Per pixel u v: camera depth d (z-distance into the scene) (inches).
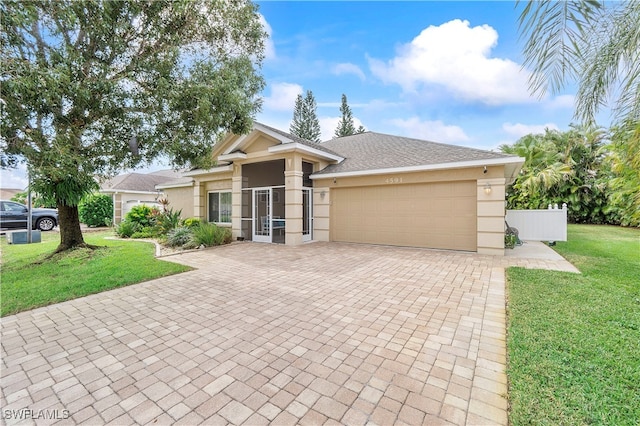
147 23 262.8
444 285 224.8
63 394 102.5
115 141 275.3
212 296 205.8
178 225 534.6
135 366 119.4
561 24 101.3
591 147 733.9
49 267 284.0
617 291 199.2
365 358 122.6
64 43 217.8
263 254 364.5
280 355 126.0
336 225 476.4
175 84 263.1
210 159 336.8
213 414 91.4
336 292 210.8
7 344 139.7
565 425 82.6
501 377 108.4
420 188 402.0
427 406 93.6
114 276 251.8
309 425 86.4
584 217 754.2
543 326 145.6
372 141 585.0
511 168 368.8
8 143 215.0
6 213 596.1
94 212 746.8
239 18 333.4
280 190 491.5
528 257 329.4
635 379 102.9
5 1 169.8
